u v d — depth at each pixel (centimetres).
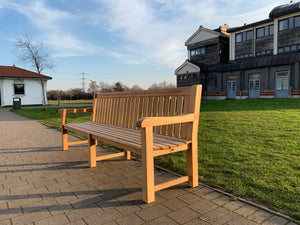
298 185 254
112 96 425
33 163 381
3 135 655
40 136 633
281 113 833
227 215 206
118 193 260
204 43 2884
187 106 276
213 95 2653
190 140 264
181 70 2869
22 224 199
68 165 367
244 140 462
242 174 291
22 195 259
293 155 357
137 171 333
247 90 2289
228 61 2656
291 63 1920
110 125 408
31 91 2561
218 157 365
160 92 316
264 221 194
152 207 225
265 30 2331
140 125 223
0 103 2452
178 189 264
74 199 247
